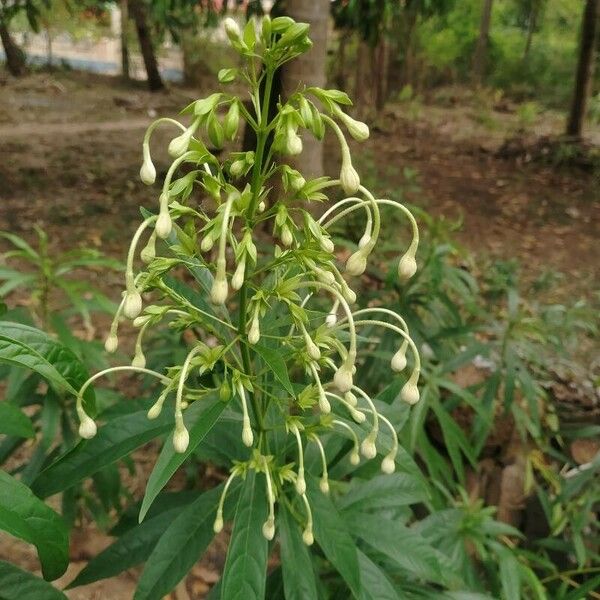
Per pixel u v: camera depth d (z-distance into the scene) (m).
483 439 2.60
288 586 1.29
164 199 1.01
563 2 15.84
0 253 5.31
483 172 9.47
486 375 3.28
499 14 16.72
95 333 4.11
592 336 4.38
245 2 6.56
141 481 3.03
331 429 1.32
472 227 7.18
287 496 1.45
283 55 1.03
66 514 2.25
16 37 18.05
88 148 8.84
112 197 6.94
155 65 13.66
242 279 1.05
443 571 1.65
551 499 2.70
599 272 6.14
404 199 7.66
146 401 1.58
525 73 15.77
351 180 1.05
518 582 1.92
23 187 7.02
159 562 1.35
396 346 2.72
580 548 2.32
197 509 1.42
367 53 11.87
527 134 11.59
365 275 3.66
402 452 1.44
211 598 1.52
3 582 1.26
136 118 11.37
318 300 2.76
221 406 1.18
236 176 1.12
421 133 11.77
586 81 10.14
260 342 1.36
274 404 1.49
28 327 1.19
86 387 1.18
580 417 3.36
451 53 15.23
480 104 14.35
